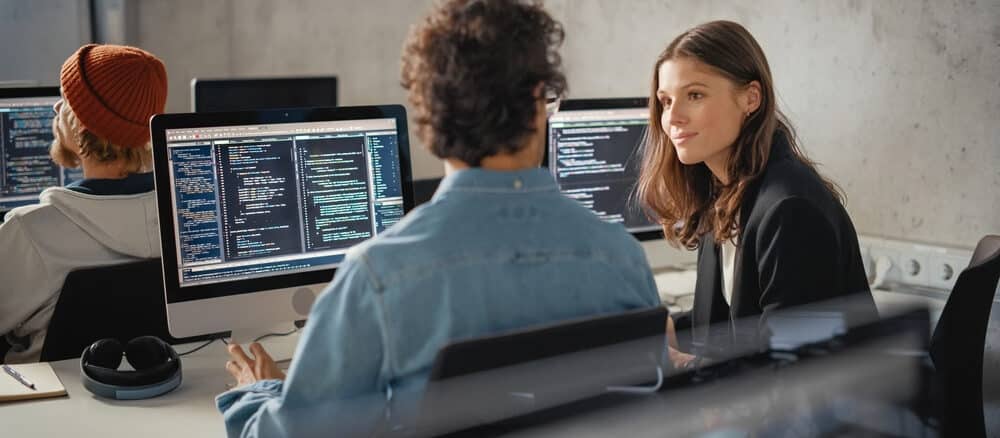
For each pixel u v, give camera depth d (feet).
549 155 7.03
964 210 7.20
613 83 10.24
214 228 5.38
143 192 6.21
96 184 6.07
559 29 3.41
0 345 6.61
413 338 3.20
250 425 3.72
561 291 3.42
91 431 4.52
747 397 3.51
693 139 5.23
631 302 3.62
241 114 5.41
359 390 3.28
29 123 7.85
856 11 7.72
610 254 3.55
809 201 4.80
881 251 7.57
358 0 14.44
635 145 7.33
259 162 5.48
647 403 3.34
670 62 5.27
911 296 7.25
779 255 4.74
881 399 3.51
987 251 5.10
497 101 3.22
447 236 3.27
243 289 5.47
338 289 3.21
